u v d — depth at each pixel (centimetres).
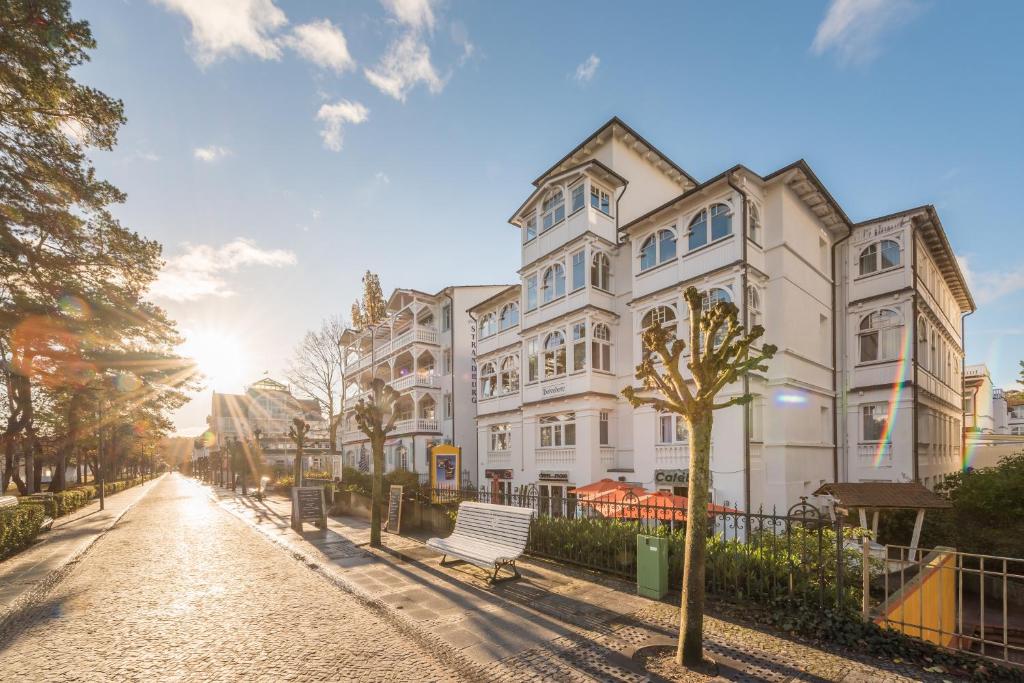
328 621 697
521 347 2367
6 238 1529
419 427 3209
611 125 2052
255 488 3878
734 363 543
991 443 2862
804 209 1752
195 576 977
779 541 755
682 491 1636
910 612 611
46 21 1223
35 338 1919
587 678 492
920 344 1819
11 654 592
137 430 4822
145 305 2262
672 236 1736
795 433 1571
